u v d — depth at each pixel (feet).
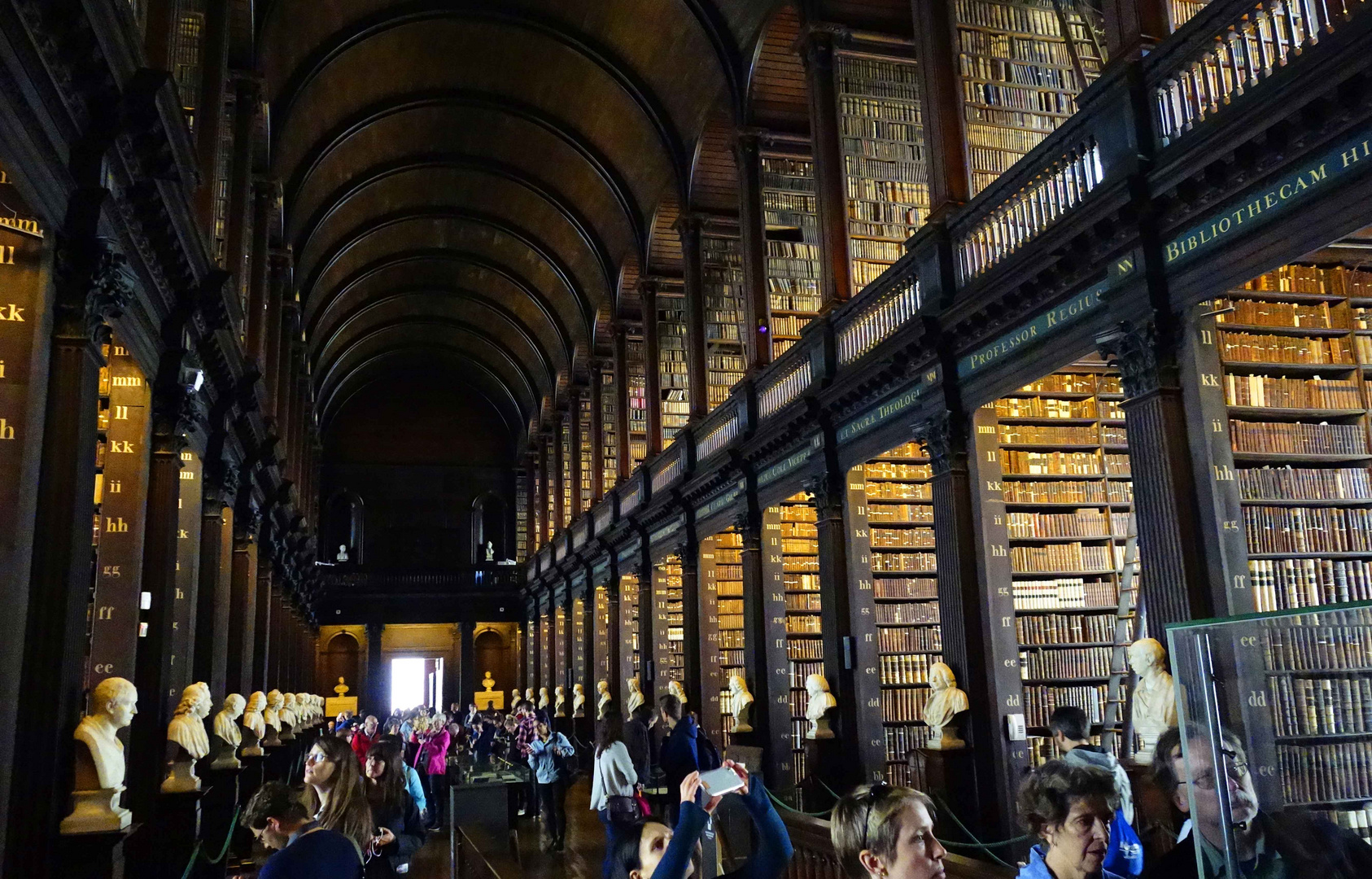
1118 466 34.37
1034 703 31.86
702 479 50.88
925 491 41.65
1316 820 6.86
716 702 51.85
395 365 118.73
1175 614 21.94
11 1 15.34
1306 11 19.69
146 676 27.48
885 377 34.42
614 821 11.43
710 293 56.90
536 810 49.11
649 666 61.36
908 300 33.50
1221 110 21.03
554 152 68.90
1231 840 7.29
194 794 27.71
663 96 56.08
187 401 29.66
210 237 31.58
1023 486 33.71
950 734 29.58
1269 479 25.80
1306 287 27.99
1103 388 34.88
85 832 18.43
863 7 40.73
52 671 18.34
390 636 118.62
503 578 115.34
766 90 47.96
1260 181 20.54
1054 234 25.55
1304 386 27.17
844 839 8.47
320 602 110.32
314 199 68.74
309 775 14.28
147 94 19.95
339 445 117.91
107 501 27.50
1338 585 25.17
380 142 68.74
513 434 120.78
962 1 34.94
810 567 47.55
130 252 23.67
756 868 9.89
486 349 111.04
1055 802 9.90
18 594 17.69
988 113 33.86
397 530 117.39
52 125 18.17
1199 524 22.11
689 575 54.24
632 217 65.57
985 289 28.66
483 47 59.93
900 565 40.47
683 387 65.36
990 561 30.35
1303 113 19.10
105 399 30.89
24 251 18.78
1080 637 32.65
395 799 17.10
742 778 9.72
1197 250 22.09
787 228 48.16
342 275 86.48
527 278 89.20
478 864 16.03
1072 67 35.24
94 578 27.22
